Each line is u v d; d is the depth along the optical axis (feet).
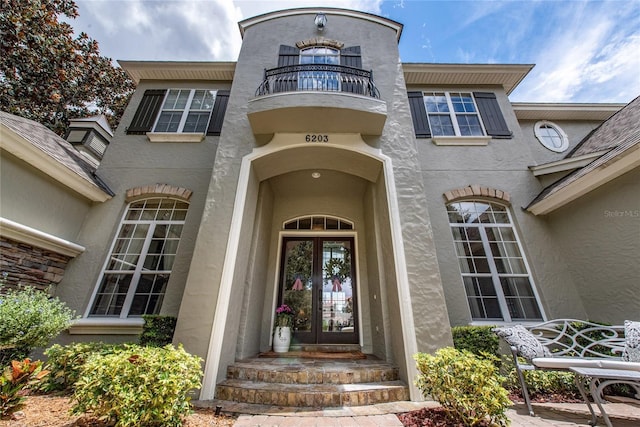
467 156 22.86
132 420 7.72
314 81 20.79
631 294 14.82
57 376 12.38
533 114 26.99
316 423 10.05
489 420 9.75
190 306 14.11
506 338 13.23
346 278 23.22
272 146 18.52
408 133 19.35
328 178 23.30
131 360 8.68
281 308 20.97
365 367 14.44
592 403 12.37
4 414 8.69
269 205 23.58
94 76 43.96
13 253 14.97
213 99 25.91
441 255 19.30
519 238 20.08
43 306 12.84
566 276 18.45
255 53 22.97
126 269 19.26
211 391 12.48
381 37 24.43
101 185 20.75
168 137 23.45
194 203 20.93
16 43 31.60
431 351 13.38
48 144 18.57
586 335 15.40
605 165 15.17
